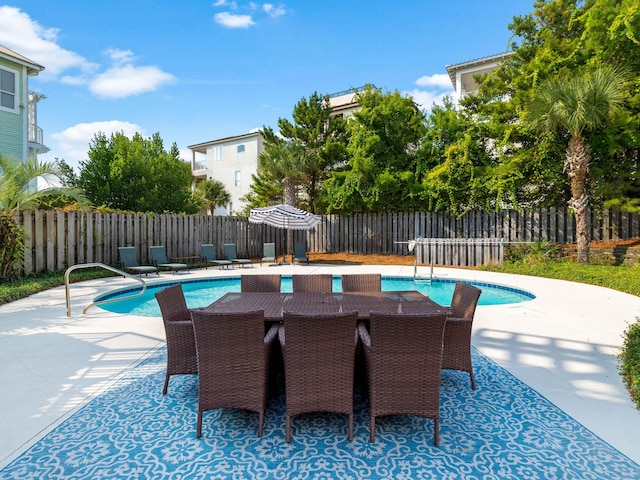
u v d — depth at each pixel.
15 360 3.95
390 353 2.52
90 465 2.26
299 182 18.17
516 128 12.39
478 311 6.11
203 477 2.16
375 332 2.51
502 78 14.27
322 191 17.88
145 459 2.33
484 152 13.66
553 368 3.72
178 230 13.48
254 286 4.90
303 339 2.53
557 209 12.81
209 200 28.62
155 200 18.48
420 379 2.53
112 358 4.02
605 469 2.21
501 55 17.97
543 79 11.75
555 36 12.97
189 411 2.94
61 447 2.44
